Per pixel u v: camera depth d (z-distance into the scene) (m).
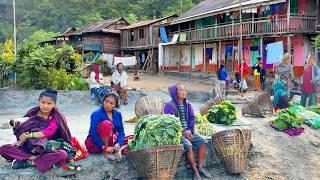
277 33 19.36
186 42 28.03
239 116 9.82
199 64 28.53
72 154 5.41
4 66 15.28
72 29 46.41
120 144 5.84
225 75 15.80
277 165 7.05
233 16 21.78
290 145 7.90
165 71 30.75
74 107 12.64
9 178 5.07
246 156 6.59
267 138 8.03
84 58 38.00
